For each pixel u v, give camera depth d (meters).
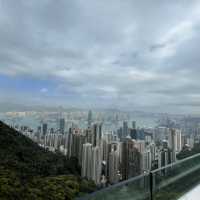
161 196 3.48
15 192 15.99
